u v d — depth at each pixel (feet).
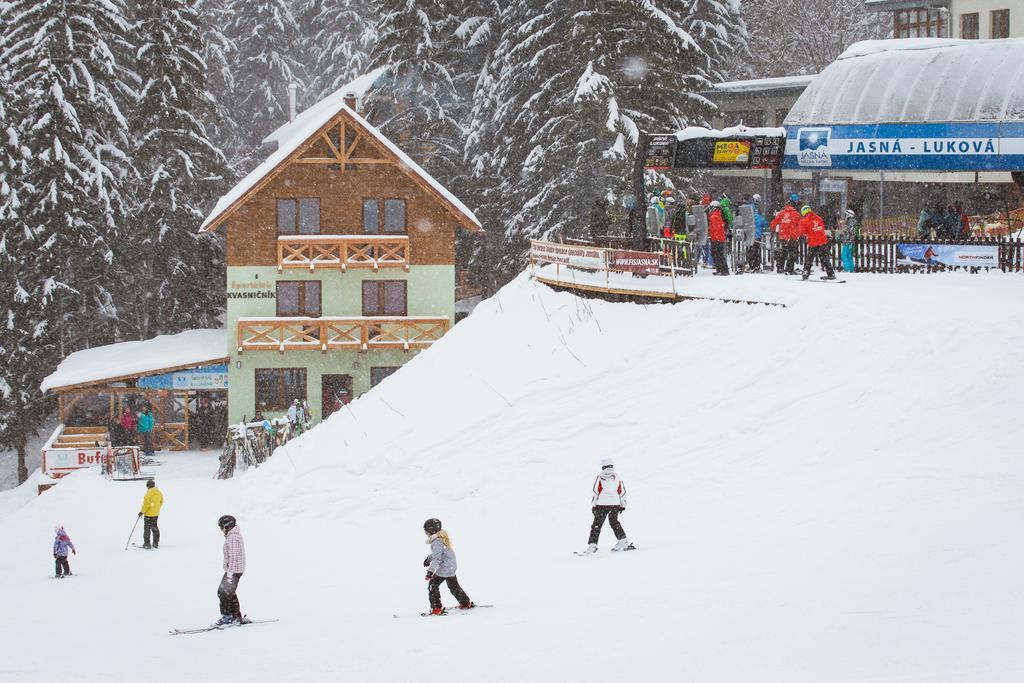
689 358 139.33
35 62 249.55
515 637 67.10
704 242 164.55
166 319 276.21
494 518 122.01
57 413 285.02
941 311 126.00
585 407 137.39
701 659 57.41
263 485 152.15
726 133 167.02
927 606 62.64
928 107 178.19
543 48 246.88
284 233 231.09
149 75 269.03
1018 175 177.99
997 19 289.33
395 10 283.59
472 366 159.22
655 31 238.27
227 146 419.54
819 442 111.24
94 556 135.64
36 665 74.08
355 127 226.79
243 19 438.81
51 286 251.19
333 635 75.20
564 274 173.27
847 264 161.79
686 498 110.32
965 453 97.19
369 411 160.56
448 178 289.12
